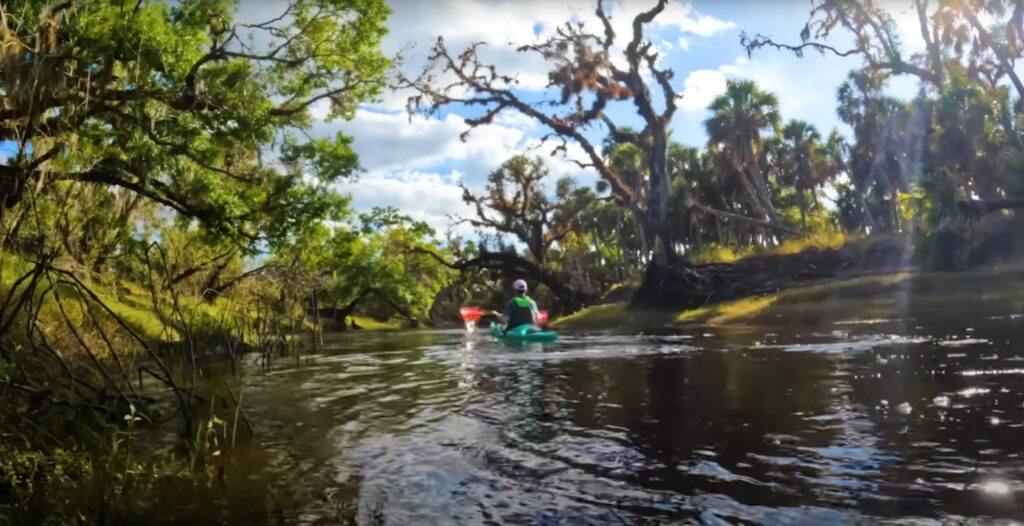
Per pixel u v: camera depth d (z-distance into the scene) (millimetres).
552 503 3066
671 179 57875
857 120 47500
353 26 20219
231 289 21359
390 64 21297
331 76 20797
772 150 60562
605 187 60750
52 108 9586
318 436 4836
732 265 30547
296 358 12391
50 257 6047
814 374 6602
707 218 58594
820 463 3402
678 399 5617
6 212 7820
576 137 36656
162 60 15352
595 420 4883
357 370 9633
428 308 51062
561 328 29734
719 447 3857
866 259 27469
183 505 3377
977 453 3412
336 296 45844
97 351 10469
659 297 30984
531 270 48156
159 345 12727
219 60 18062
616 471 3508
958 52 35281
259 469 3977
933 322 13562
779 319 18547
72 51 10398
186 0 17750
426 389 7121
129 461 4277
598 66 33688
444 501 3203
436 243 52469
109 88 14344
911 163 42906
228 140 18516
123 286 16828
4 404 4961
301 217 19781
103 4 15016
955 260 23438
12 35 7902
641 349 11016
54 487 3793
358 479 3664
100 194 16109
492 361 10117
